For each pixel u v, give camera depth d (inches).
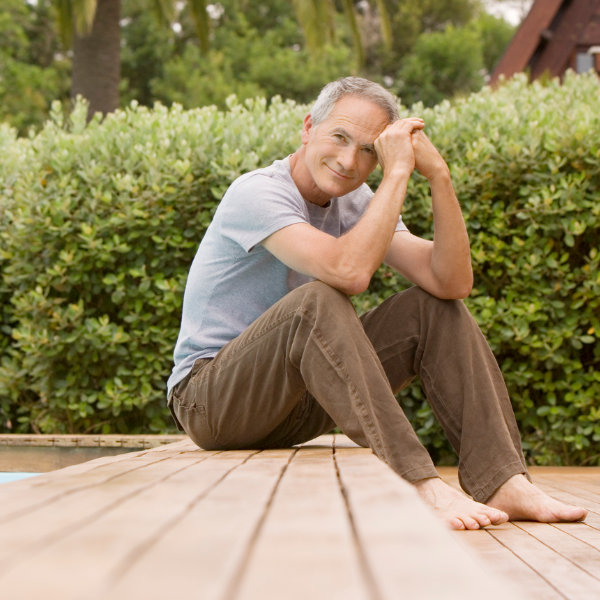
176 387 104.3
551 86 232.2
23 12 1031.6
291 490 50.6
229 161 183.5
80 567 27.2
